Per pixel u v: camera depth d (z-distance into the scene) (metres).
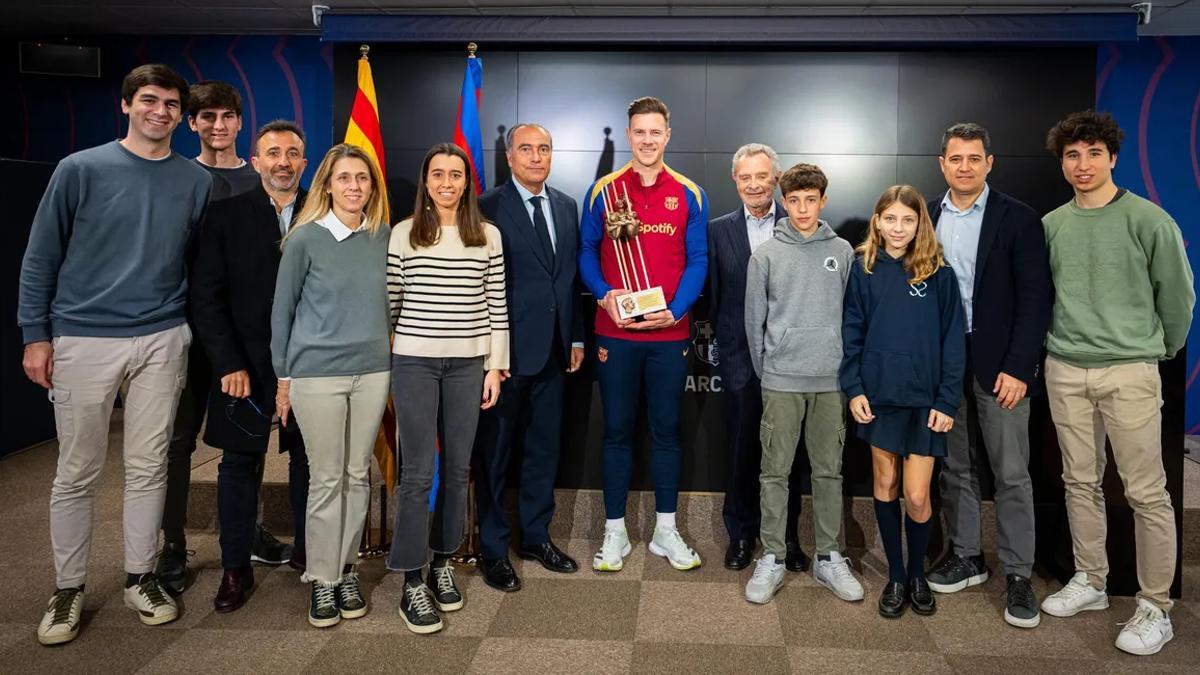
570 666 2.37
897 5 3.88
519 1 3.99
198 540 3.32
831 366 2.75
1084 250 2.59
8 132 5.41
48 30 5.18
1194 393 5.09
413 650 2.45
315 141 5.28
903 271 2.63
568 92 3.85
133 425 2.54
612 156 3.86
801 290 2.76
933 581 2.88
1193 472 3.78
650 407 3.06
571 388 3.66
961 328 2.59
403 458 2.59
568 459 3.68
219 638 2.52
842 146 3.80
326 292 2.46
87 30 5.19
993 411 2.73
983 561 2.97
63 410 2.46
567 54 3.84
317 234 2.46
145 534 2.59
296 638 2.52
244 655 2.42
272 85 5.27
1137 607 2.58
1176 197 5.02
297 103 5.27
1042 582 2.98
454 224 2.57
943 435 2.62
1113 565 2.86
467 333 2.57
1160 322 2.57
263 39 5.24
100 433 2.51
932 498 3.36
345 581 2.73
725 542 3.39
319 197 2.48
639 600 2.81
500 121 3.87
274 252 2.65
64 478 2.50
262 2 4.59
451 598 2.71
